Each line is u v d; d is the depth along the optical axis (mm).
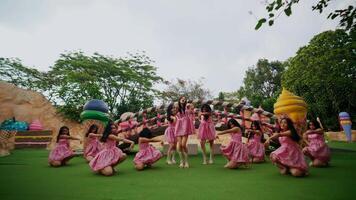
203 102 10719
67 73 23953
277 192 3881
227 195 3732
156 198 3611
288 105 8539
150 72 29516
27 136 15641
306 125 8500
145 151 6590
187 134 6922
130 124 11094
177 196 3711
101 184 4633
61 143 7484
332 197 3555
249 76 36719
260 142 7812
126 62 28344
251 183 4574
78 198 3668
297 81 22516
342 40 19734
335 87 20781
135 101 27500
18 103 20672
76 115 22391
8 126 16250
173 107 7727
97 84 24609
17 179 5207
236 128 6566
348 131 17406
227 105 10609
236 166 6352
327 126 22266
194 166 6957
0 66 25406
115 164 5730
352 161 7414
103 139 5863
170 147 7727
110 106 26984
